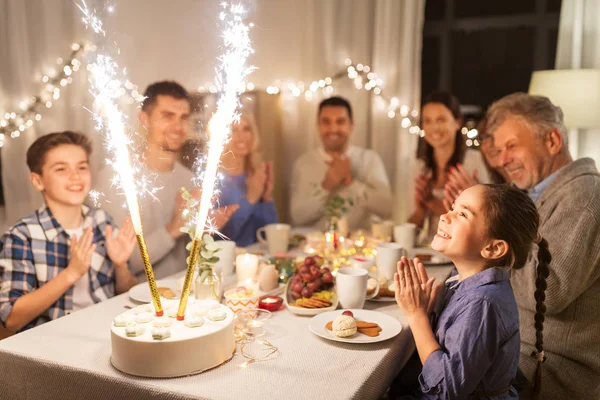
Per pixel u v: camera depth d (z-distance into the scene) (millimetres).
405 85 2982
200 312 1175
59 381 1103
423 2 2943
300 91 3205
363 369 1088
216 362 1088
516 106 1847
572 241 1521
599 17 2623
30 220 1724
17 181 2947
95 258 1826
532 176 1859
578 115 2412
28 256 1684
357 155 3100
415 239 2330
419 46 2969
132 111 2830
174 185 2422
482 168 2758
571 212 1557
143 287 1592
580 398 1538
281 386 1009
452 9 3076
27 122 2926
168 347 1030
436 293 1308
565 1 2682
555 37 2896
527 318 1602
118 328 1101
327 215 2453
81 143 1782
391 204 3047
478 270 1247
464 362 1103
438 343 1204
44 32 2934
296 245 2254
